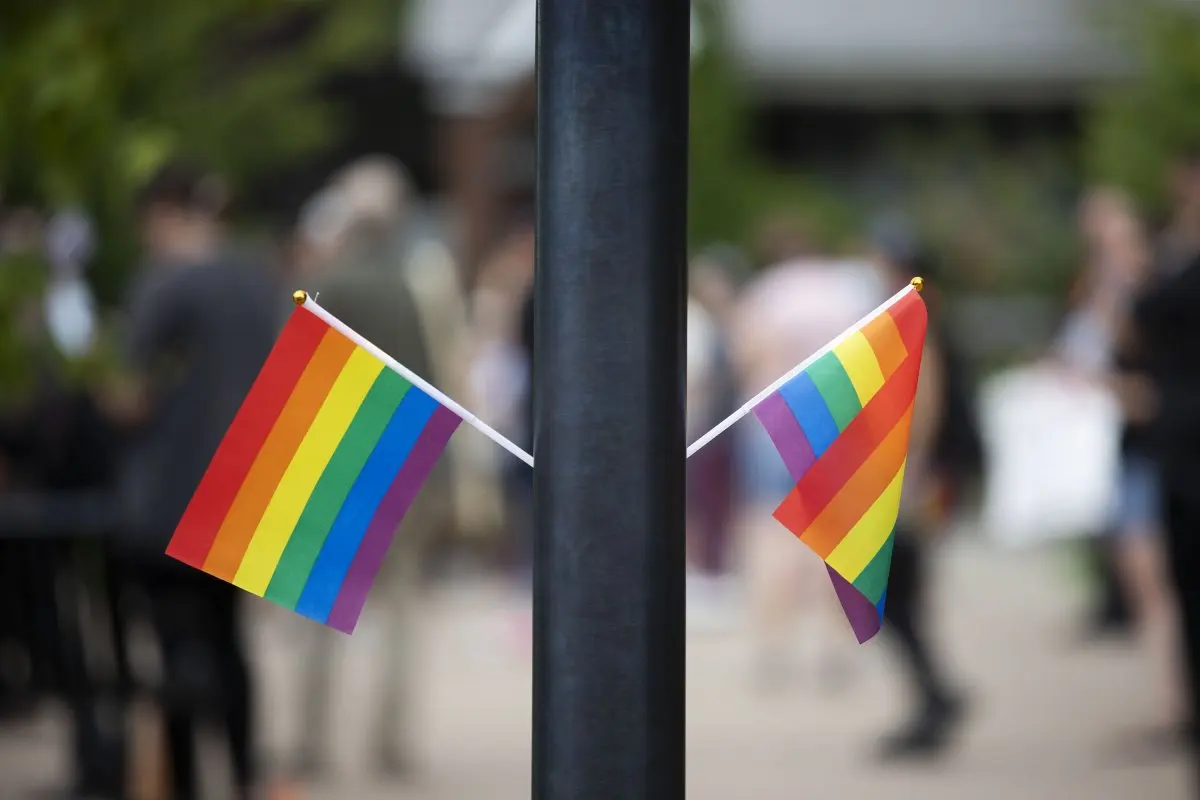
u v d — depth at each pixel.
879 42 48.47
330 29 16.12
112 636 13.20
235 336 14.07
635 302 5.12
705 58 40.84
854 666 22.62
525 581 27.30
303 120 16.30
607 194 5.12
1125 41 23.89
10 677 13.06
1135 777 16.00
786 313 20.86
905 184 47.00
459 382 18.77
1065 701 19.70
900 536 17.06
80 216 13.88
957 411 17.64
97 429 16.19
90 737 14.18
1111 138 23.58
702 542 26.58
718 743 17.77
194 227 14.40
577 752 5.18
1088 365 21.61
